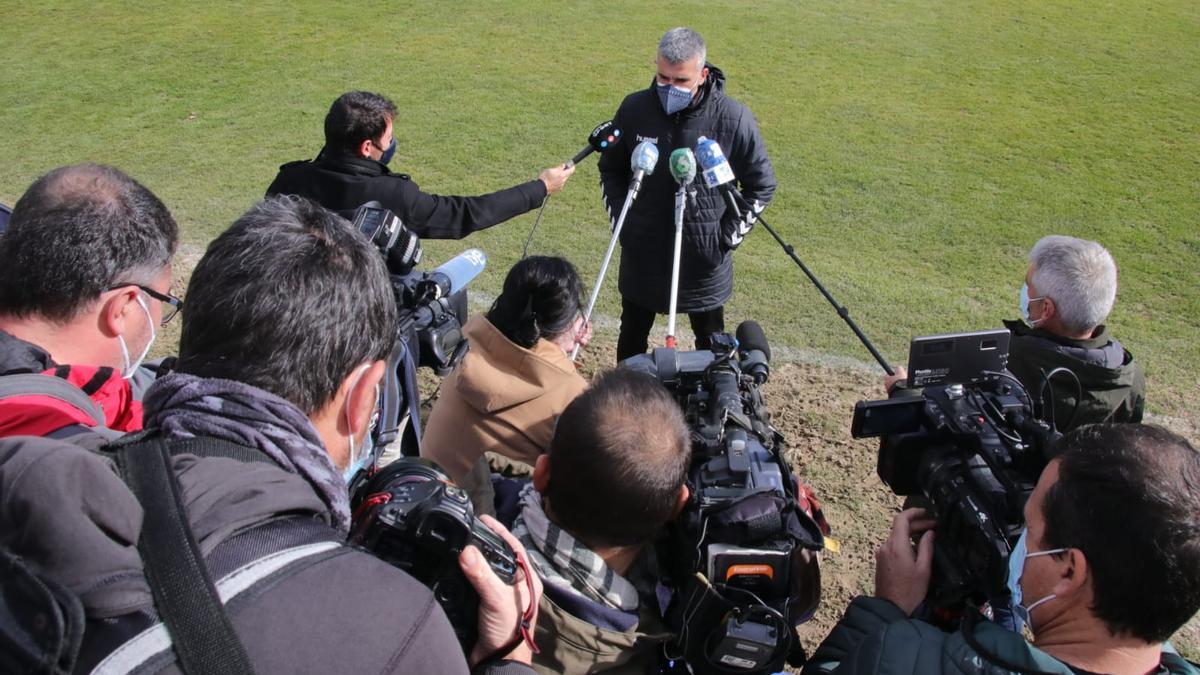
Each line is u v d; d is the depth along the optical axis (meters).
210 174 8.07
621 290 4.88
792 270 6.61
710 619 1.74
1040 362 2.78
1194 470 1.48
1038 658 1.50
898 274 6.62
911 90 10.34
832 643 1.90
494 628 1.39
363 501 1.46
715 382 2.38
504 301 2.66
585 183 8.01
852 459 4.57
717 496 1.80
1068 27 12.59
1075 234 7.29
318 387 1.25
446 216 3.84
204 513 1.04
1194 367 5.53
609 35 11.96
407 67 10.80
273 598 1.02
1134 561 1.44
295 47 11.45
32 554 0.94
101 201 1.91
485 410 2.59
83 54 11.19
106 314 1.91
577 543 1.69
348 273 1.28
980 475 1.96
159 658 0.95
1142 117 9.73
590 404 1.70
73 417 1.73
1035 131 9.33
